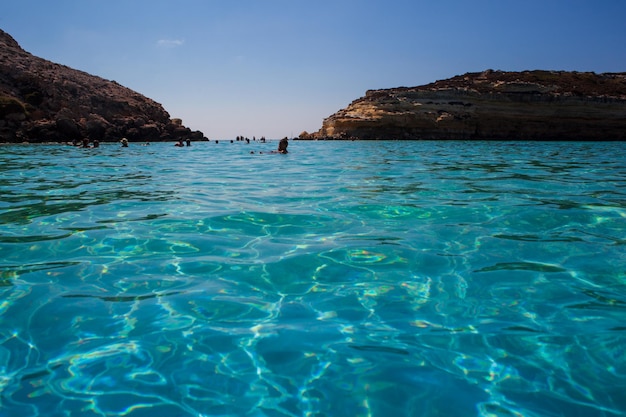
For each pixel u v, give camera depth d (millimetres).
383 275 3072
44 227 4410
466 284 2906
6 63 37031
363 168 11266
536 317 2432
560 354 2049
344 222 4637
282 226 4465
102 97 43219
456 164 12523
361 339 2201
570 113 44250
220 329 2303
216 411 1662
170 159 15898
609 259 3389
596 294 2732
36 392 1773
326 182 8086
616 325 2332
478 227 4398
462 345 2139
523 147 26109
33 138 34000
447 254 3529
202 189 7195
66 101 38781
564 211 5129
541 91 45344
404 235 4098
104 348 2117
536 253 3551
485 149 23344
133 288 2830
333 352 2082
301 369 1944
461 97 45344
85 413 1645
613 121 44000
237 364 1982
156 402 1714
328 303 2621
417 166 11852
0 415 1626
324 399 1730
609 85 52844
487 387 1802
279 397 1746
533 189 6977
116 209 5371
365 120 45062
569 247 3713
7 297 2678
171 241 3910
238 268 3205
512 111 44875
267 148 28328
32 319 2398
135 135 42812
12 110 33438
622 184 7598
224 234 4152
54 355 2051
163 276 3045
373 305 2592
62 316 2438
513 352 2072
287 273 3105
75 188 7391
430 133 45031
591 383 1824
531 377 1873
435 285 2893
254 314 2475
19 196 6434
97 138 38938
